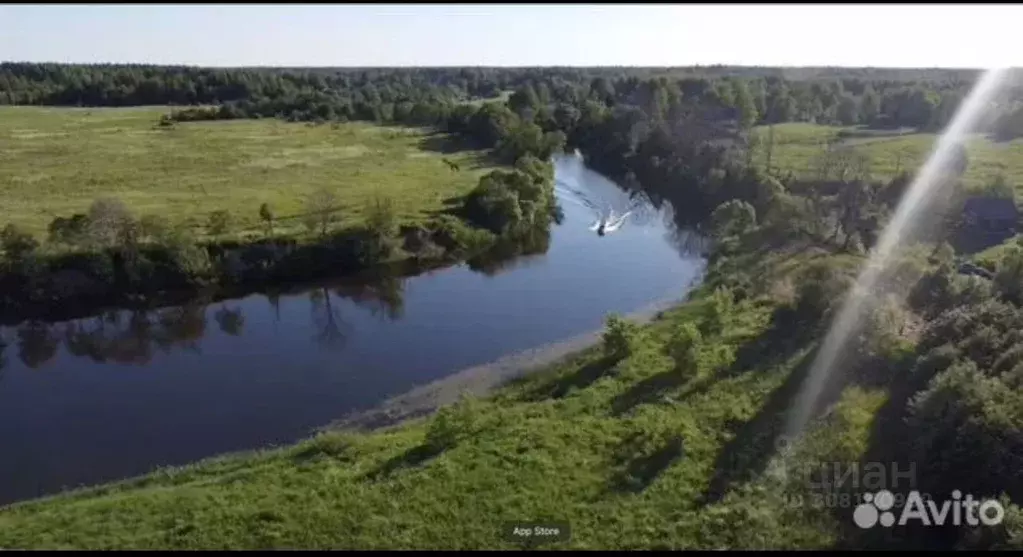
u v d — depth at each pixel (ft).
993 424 77.82
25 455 104.58
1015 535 64.95
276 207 214.69
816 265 156.56
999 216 195.11
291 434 110.52
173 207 210.18
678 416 99.71
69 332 155.22
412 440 99.66
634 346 125.49
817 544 72.08
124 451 105.81
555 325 156.25
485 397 116.88
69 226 171.73
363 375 132.46
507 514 79.10
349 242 190.90
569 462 89.40
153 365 138.82
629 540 74.54
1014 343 98.84
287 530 76.18
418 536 75.56
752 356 119.03
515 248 217.36
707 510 78.89
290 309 168.55
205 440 108.99
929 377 96.68
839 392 103.35
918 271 142.72
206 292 172.96
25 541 73.87
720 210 209.97
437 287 183.42
